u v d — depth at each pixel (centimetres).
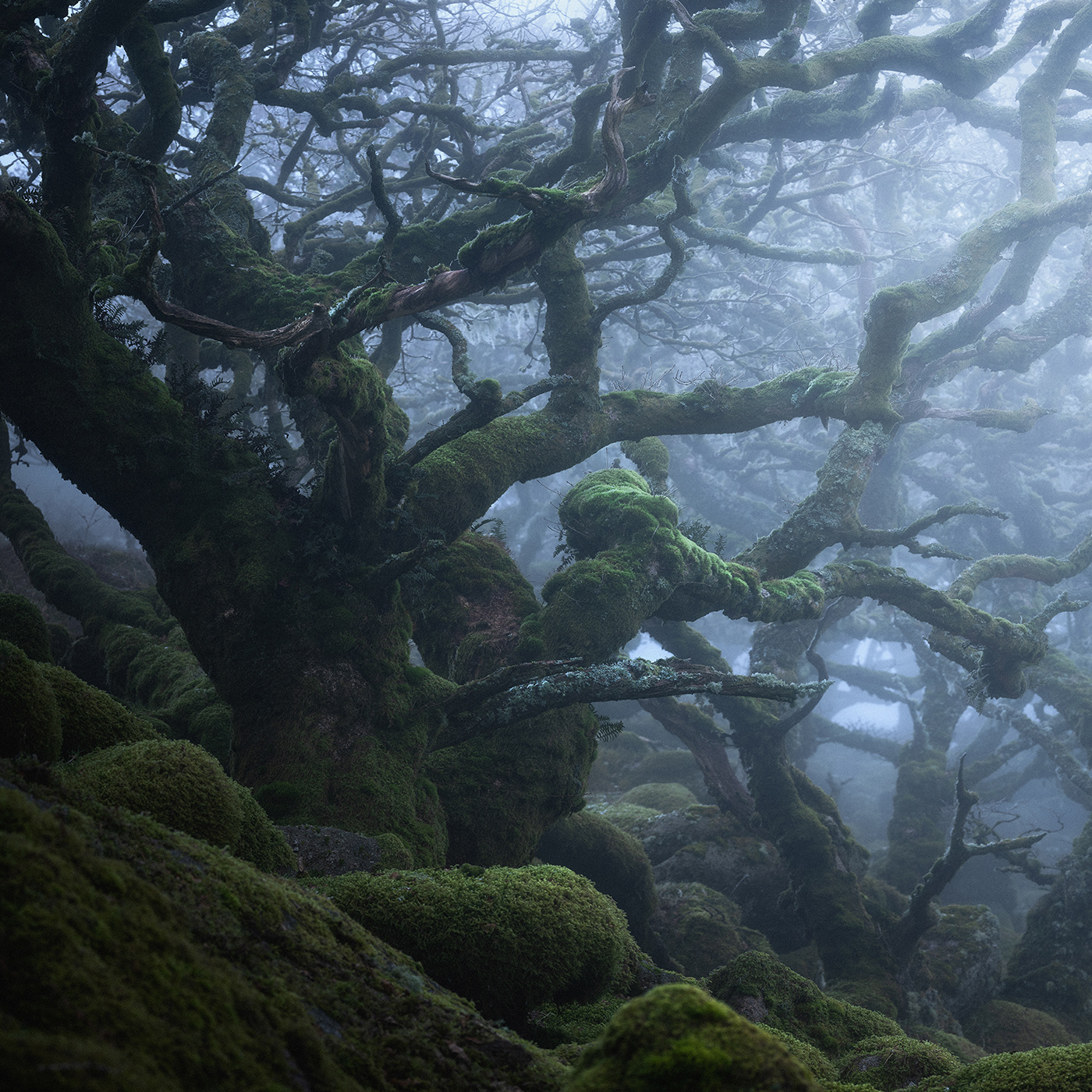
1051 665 2277
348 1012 254
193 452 902
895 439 2352
